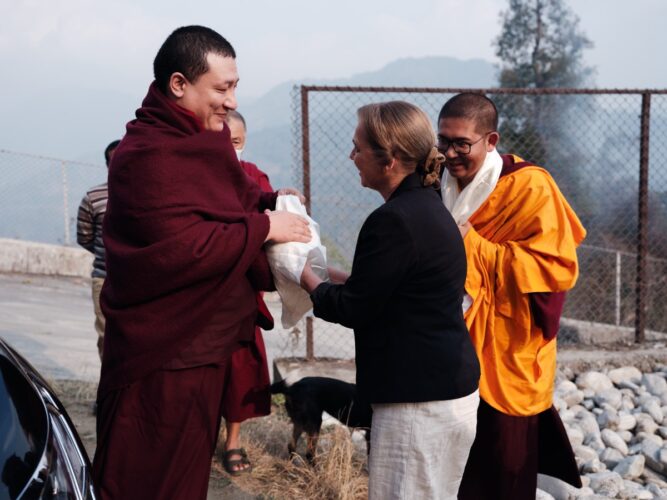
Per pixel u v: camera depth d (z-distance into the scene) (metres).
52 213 11.54
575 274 3.19
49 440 1.91
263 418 4.84
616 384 5.99
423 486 2.53
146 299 2.59
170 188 2.50
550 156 19.47
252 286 2.86
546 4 26.12
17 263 11.07
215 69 2.54
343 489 3.71
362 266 2.42
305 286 2.71
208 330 2.69
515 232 3.22
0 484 1.65
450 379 2.49
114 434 2.66
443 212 2.52
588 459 4.57
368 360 2.53
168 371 2.64
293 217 2.79
